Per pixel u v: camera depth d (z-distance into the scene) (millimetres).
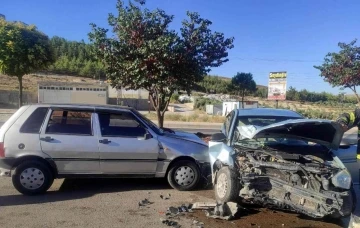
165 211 5910
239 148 6383
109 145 6844
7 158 6469
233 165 5980
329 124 5730
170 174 7141
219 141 6984
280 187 5523
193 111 50469
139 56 10266
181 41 10164
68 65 100625
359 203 6758
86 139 6801
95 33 10445
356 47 18453
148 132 7141
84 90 46469
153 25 10305
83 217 5512
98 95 46844
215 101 56500
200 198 6723
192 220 5523
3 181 7504
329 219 5867
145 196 6738
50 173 6648
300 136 6168
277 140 6750
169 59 9852
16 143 6520
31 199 6344
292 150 6387
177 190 7207
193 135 8133
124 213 5758
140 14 10297
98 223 5285
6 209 5785
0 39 22672
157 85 10320
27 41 23203
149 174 7098
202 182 7637
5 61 22922
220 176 6250
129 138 7004
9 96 46406
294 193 5391
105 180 7828
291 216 5953
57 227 5086
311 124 5695
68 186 7270
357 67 18344
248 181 5594
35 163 6551
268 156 5934
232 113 7887
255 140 6742
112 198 6539
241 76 48250
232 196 5863
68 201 6277
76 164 6746
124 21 10172
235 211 5684
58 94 45688
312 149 6473
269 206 6051
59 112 6867
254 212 6051
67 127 6840
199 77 10820
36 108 6820
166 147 7090
